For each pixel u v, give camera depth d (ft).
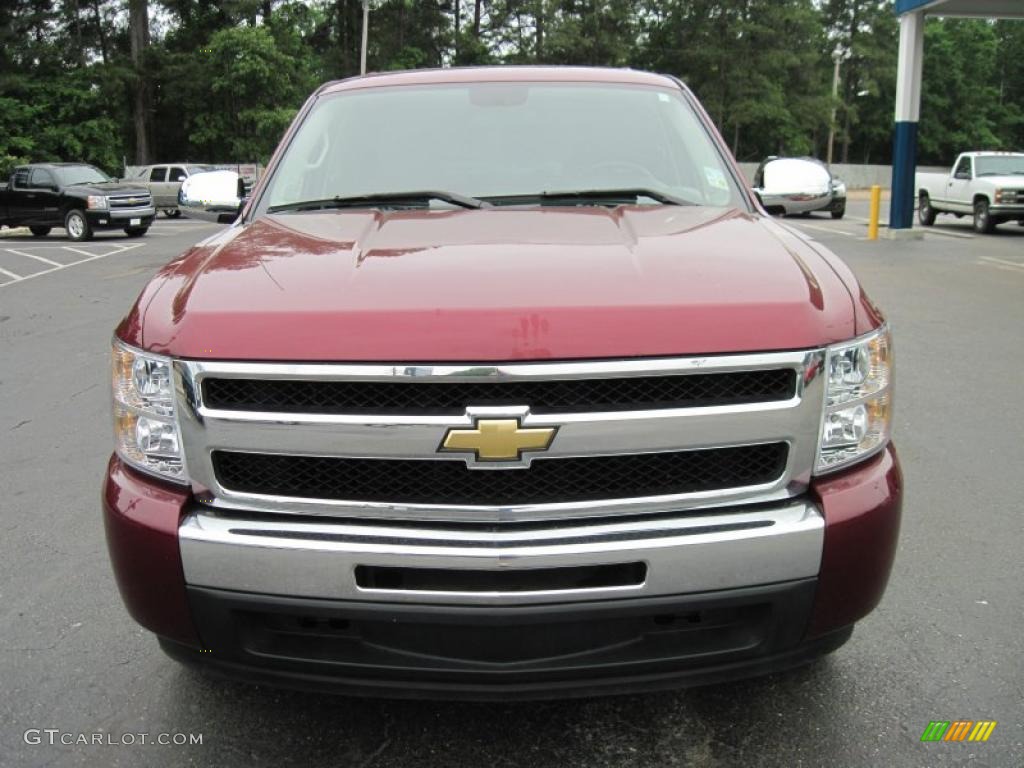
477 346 6.80
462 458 6.88
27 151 128.88
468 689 7.25
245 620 7.41
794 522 7.13
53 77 136.67
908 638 10.50
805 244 8.82
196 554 7.20
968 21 229.45
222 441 7.15
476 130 11.84
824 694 9.39
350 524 7.15
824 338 7.20
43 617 11.35
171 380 7.27
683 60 183.73
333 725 8.99
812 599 7.26
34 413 20.93
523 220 9.47
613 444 6.89
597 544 6.91
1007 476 15.79
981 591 11.66
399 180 11.26
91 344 28.96
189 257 8.98
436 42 168.45
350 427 6.91
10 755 8.57
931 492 15.07
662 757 8.44
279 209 11.05
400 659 7.22
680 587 7.00
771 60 178.09
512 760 8.43
